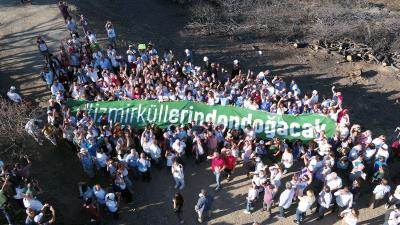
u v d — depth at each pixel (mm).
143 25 33156
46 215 15414
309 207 15445
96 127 17984
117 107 19094
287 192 15500
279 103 19297
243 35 33250
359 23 31031
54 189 17000
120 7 35781
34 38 26594
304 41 32156
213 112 19016
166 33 32812
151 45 24766
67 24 26141
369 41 30547
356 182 16094
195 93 20672
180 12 36250
